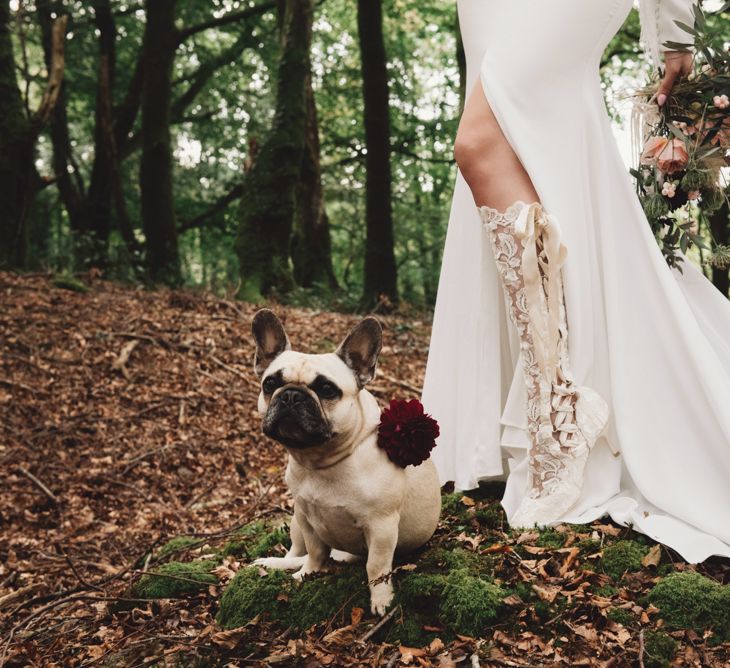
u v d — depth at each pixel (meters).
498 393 3.83
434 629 2.81
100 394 9.39
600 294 3.55
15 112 15.71
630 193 3.58
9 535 6.40
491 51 3.54
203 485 7.73
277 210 17.45
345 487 2.84
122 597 3.56
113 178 20.36
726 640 2.71
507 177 3.46
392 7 26.30
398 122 28.86
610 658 2.55
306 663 2.64
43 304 11.68
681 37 3.76
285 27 18.14
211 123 27.48
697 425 3.34
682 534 3.16
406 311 16.61
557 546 3.24
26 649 3.17
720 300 3.74
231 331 11.80
